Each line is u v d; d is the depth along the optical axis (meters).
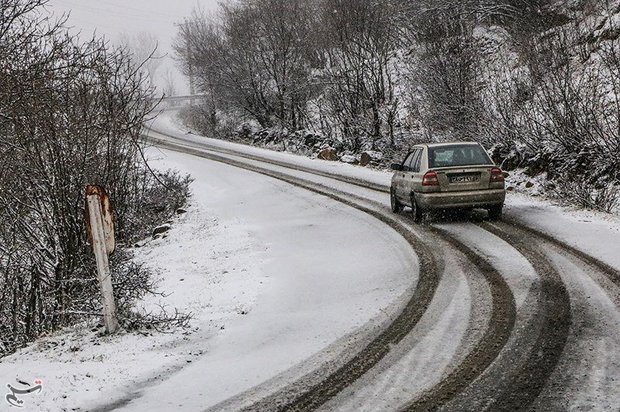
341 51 31.39
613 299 6.80
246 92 41.16
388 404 4.77
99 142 10.77
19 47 10.31
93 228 6.98
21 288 9.48
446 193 12.00
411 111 28.11
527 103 19.62
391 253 10.28
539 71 18.95
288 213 15.74
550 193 14.62
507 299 7.21
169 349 6.57
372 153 26.14
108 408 5.11
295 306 7.90
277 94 39.56
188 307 8.48
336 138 32.44
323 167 24.77
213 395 5.24
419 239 11.12
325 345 6.28
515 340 5.86
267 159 28.98
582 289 7.29
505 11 28.11
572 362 5.20
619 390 4.60
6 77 9.79
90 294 8.93
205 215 17.20
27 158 9.27
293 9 38.31
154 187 19.20
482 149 12.58
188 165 28.50
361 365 5.64
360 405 4.80
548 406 4.46
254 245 12.42
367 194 17.41
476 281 8.12
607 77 16.88
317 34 36.06
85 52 11.00
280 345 6.44
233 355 6.27
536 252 9.35
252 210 16.89
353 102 30.84
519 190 16.38
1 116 9.57
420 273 8.81
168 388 5.46
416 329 6.48
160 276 11.20
